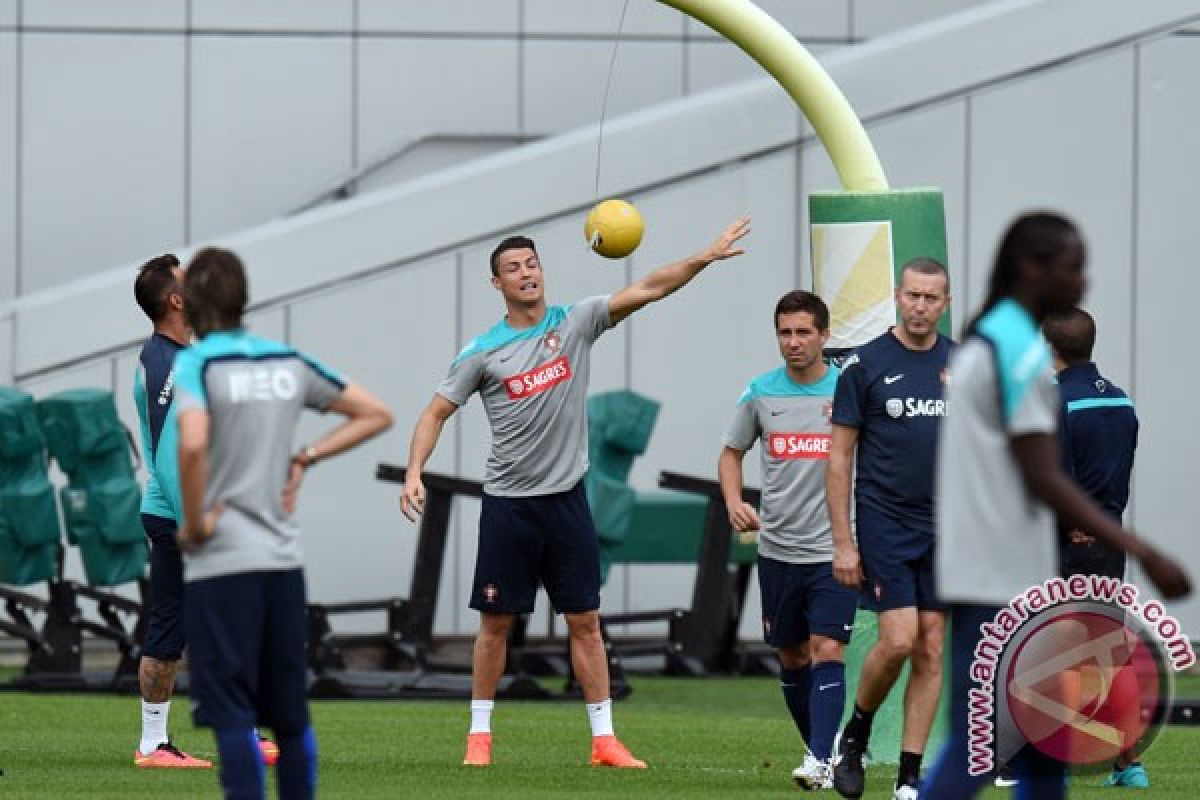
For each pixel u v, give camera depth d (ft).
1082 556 129.08
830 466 112.68
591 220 141.49
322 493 237.86
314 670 198.29
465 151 258.57
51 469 232.12
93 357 234.17
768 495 128.57
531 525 136.26
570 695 196.24
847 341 144.87
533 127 258.78
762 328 240.94
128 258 255.29
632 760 136.46
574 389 136.05
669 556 219.82
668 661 216.95
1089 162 239.30
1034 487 82.38
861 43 252.01
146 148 255.91
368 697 196.95
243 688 90.99
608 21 259.39
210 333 91.56
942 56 238.89
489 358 135.44
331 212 239.09
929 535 112.27
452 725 168.45
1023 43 239.09
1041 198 239.09
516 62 258.57
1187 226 239.30
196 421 88.53
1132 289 239.30
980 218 239.09
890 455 112.16
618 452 201.67
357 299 238.48
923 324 111.96
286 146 257.14
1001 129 239.30
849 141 147.43
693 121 240.53
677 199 240.12
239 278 91.97
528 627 238.07
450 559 239.09
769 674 221.46
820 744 124.67
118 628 200.23
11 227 254.06
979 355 83.25
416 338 238.89
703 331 240.94
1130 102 239.50
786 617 129.39
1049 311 84.84
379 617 238.27
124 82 255.70
